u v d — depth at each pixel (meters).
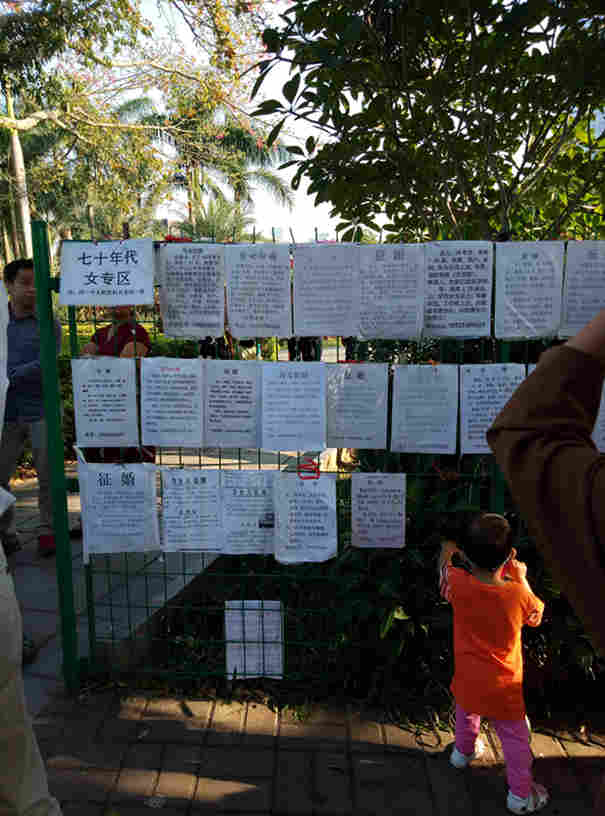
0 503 2.03
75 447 2.75
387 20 2.82
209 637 3.34
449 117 2.96
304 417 2.62
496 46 2.54
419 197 3.29
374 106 2.89
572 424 0.70
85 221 17.70
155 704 2.84
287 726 2.71
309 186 3.08
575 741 2.65
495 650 2.27
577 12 2.45
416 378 2.56
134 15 11.12
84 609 3.46
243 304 2.58
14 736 1.80
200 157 14.28
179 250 2.58
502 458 0.72
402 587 2.85
